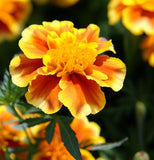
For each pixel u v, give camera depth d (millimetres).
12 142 300
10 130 302
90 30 281
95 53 261
